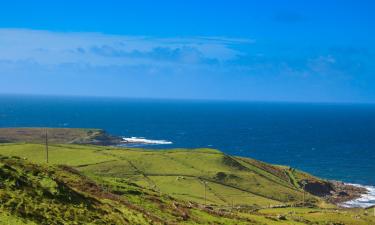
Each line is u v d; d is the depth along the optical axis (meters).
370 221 116.31
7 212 42.84
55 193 53.75
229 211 97.38
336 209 143.38
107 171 153.00
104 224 50.69
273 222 90.56
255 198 148.25
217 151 189.75
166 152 183.12
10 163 58.41
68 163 156.75
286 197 157.38
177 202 84.88
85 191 65.69
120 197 71.69
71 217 48.66
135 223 56.00
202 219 73.44
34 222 43.00
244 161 194.12
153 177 153.62
